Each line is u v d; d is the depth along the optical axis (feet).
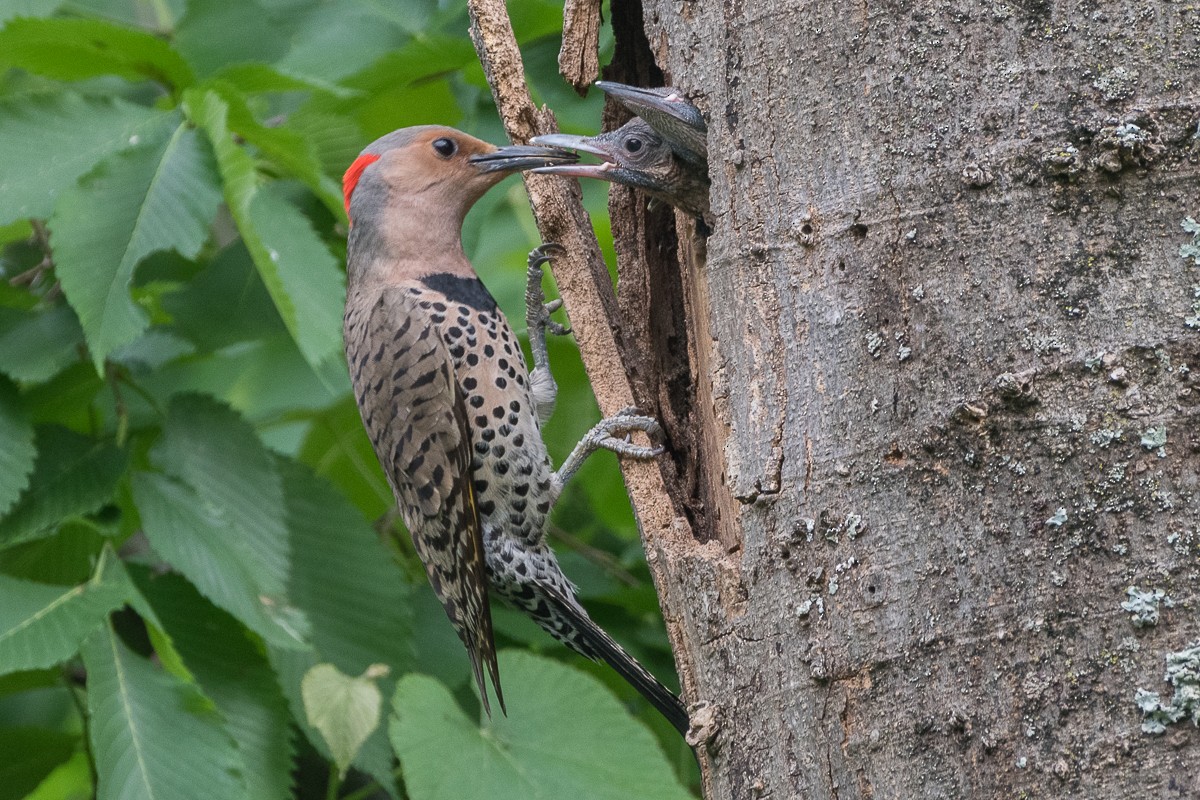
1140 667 15.96
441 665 32.65
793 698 18.57
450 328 30.78
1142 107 16.69
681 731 27.53
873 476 17.97
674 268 25.89
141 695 25.43
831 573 18.22
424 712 26.61
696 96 21.44
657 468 23.44
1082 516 16.42
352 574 30.81
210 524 27.91
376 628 30.50
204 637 28.63
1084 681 16.17
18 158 27.58
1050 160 17.01
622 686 34.45
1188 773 15.62
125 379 31.01
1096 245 16.79
